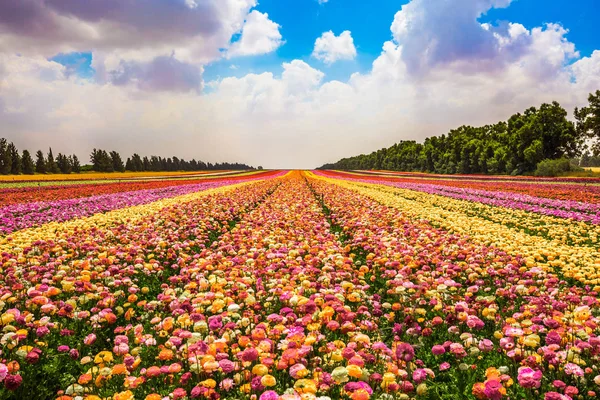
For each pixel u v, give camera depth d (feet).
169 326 14.48
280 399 9.71
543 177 178.40
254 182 140.87
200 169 564.71
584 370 12.42
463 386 13.14
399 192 96.63
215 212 48.75
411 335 15.76
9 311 14.84
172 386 12.42
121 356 13.47
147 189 110.22
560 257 25.43
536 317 15.42
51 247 27.37
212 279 18.63
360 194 82.89
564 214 52.85
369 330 15.71
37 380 13.34
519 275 21.97
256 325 15.26
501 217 51.83
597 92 221.25
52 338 15.51
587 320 14.88
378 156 479.00
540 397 12.06
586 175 184.96
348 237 38.14
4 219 45.96
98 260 23.45
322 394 11.07
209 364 11.60
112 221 42.52
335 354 12.30
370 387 10.88
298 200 67.31
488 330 16.37
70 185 125.80
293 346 12.46
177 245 29.19
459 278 22.94
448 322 15.97
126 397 10.72
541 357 12.81
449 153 319.88
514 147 244.22
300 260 24.08
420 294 18.51
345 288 18.81
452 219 45.11
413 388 11.63
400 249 27.30
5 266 22.48
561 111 239.91
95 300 18.67
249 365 11.71
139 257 25.05
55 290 17.20
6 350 13.37
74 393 11.83
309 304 14.87
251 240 29.66
